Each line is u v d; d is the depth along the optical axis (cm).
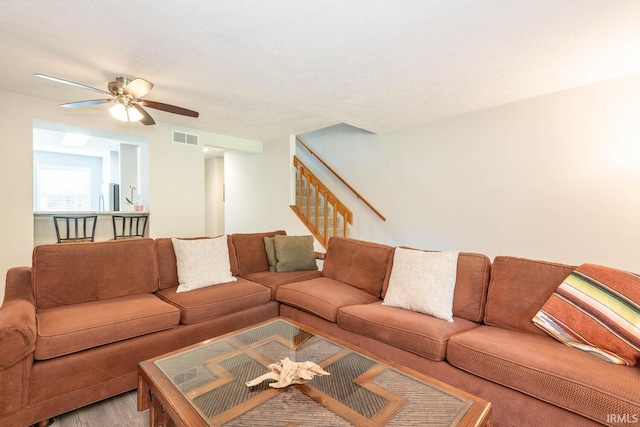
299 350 171
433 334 183
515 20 200
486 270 221
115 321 191
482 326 206
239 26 206
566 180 329
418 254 239
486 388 160
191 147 488
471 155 401
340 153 568
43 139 577
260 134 528
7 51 240
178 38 221
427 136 446
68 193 736
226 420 113
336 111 392
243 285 279
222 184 724
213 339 181
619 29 211
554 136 335
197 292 255
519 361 150
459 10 190
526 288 199
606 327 159
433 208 443
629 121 291
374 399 127
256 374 146
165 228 461
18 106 337
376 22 202
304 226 515
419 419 114
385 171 500
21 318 164
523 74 285
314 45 231
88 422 172
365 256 288
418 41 226
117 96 280
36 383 161
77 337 175
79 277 227
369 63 260
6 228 332
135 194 542
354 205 548
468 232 408
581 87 316
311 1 180
